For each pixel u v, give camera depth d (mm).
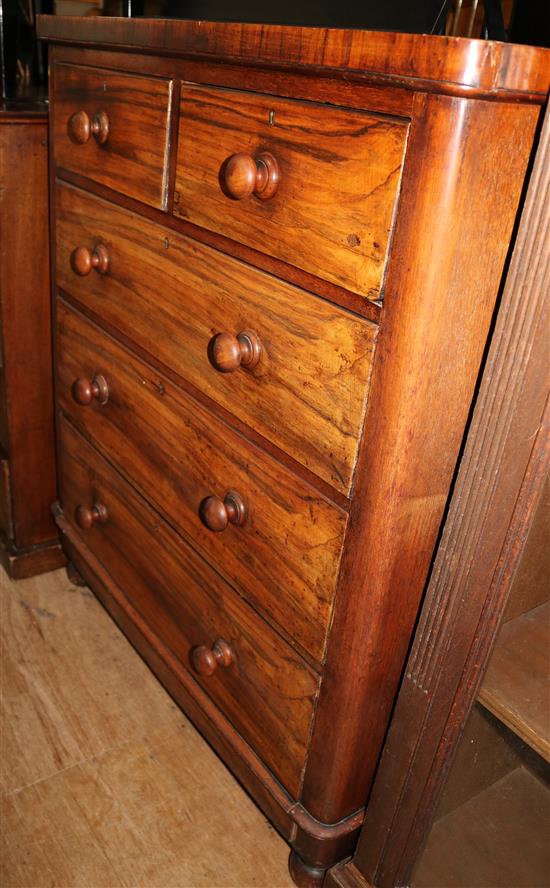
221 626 1037
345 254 674
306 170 694
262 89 729
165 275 958
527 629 810
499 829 845
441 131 564
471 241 610
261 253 782
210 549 1014
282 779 989
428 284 613
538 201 574
